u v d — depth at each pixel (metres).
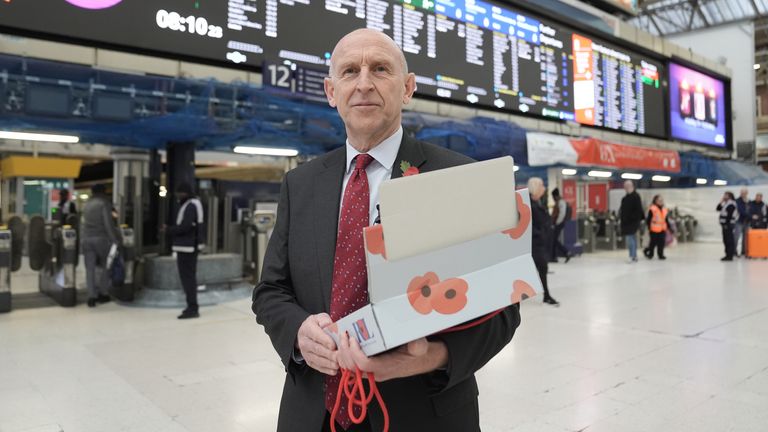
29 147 13.78
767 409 2.85
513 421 2.74
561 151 9.47
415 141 1.15
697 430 2.60
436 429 0.99
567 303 6.05
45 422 2.77
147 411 2.92
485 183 0.85
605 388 3.21
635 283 7.59
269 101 6.12
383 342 0.76
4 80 4.68
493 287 0.84
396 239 0.78
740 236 12.87
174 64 6.16
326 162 1.20
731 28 18.34
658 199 11.11
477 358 0.91
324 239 1.09
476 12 8.48
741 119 18.17
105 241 6.13
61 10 5.13
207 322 5.21
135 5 5.52
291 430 1.08
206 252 7.68
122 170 10.12
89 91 5.07
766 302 5.95
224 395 3.16
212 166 16.98
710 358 3.81
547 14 9.59
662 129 12.59
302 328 0.98
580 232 12.87
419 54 7.73
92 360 3.89
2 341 4.47
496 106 8.77
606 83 10.92
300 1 6.57
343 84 1.09
